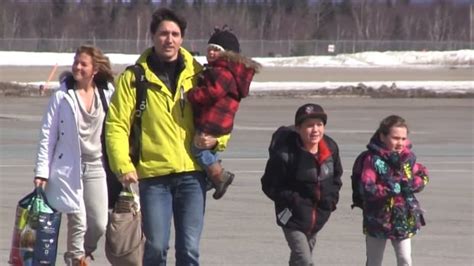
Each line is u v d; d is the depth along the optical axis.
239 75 24.02
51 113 27.36
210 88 23.77
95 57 27.44
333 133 80.62
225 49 24.19
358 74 187.62
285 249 34.91
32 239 26.98
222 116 23.94
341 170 26.66
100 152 27.83
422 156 66.19
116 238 26.17
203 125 23.94
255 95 126.06
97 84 27.91
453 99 123.88
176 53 24.53
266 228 38.84
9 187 48.84
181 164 24.16
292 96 126.06
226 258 33.34
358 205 27.58
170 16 24.39
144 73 24.23
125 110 24.19
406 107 110.69
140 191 24.64
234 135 78.00
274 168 26.06
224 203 44.72
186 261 24.45
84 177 27.78
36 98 117.38
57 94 27.38
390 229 26.77
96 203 27.89
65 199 27.30
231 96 24.09
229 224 39.59
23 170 55.78
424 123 91.69
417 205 26.98
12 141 72.12
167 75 24.50
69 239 27.92
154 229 24.28
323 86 140.12
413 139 77.56
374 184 26.59
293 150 25.97
